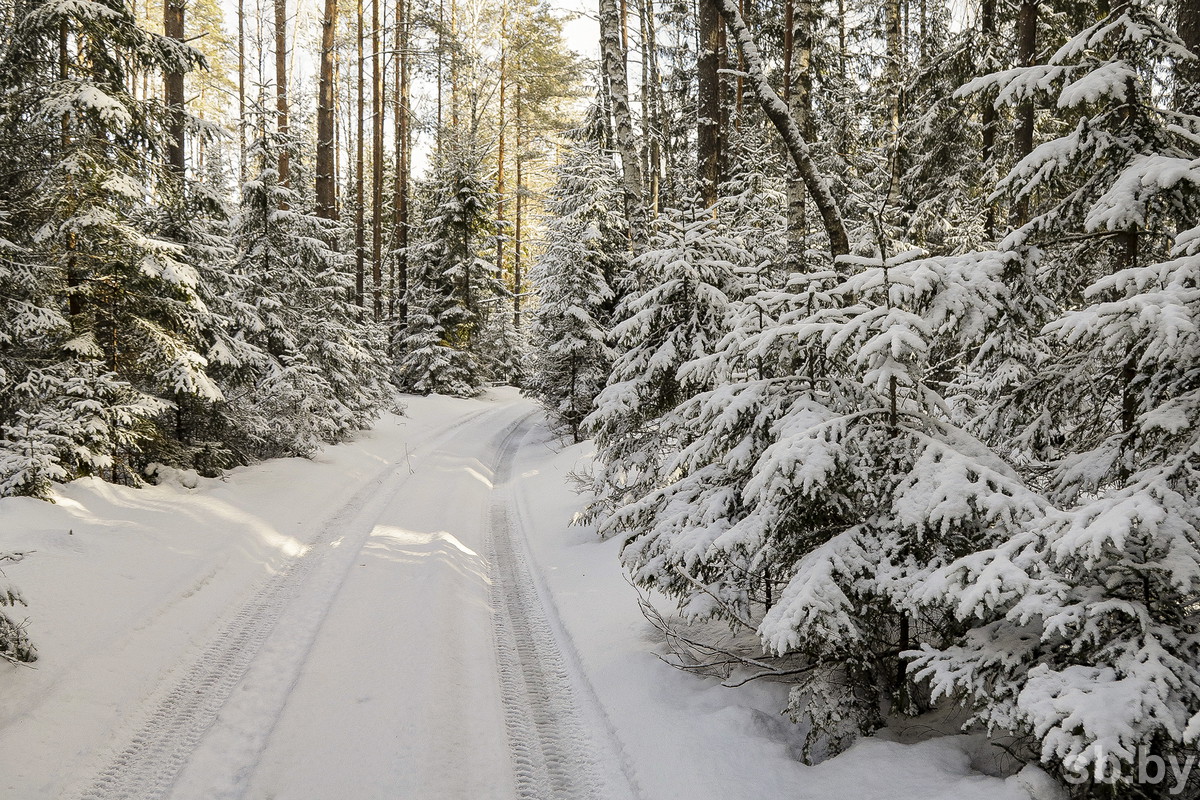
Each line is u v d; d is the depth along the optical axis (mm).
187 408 11711
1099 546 2807
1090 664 3248
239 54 26703
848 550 4039
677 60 21578
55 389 9094
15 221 9484
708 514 5086
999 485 3666
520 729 5020
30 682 4980
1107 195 4348
